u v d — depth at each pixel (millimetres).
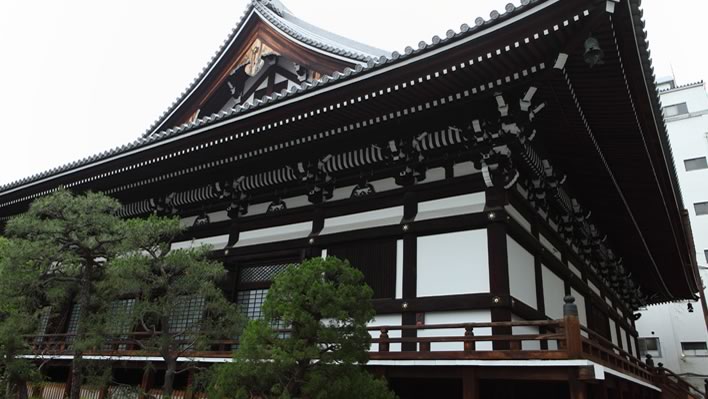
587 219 15758
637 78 9094
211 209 14648
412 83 9266
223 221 14133
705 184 37719
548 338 7727
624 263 21562
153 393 11633
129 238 9391
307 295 6723
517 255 10438
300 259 12078
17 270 9617
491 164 10055
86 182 15016
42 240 9812
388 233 10875
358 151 11648
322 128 11141
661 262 21250
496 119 9789
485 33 8148
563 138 11125
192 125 11961
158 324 12750
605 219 16562
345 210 11938
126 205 16219
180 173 13930
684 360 34062
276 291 6941
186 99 17844
